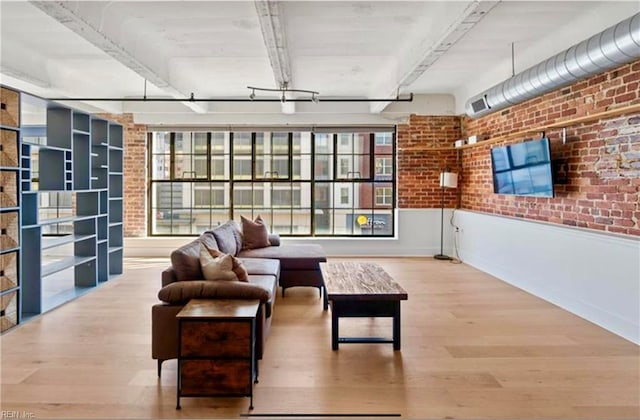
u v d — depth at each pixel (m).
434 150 7.08
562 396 2.44
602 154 3.76
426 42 3.78
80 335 3.37
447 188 7.15
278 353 3.04
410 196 7.18
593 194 3.89
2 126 3.39
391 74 5.10
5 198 3.45
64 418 2.20
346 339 3.16
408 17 3.65
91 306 4.18
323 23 3.77
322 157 7.46
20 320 3.65
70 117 4.33
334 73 5.47
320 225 7.50
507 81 4.72
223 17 3.65
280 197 7.48
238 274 3.00
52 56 4.84
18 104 3.58
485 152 6.18
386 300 3.04
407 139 7.11
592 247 3.72
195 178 7.43
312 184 7.46
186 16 3.63
